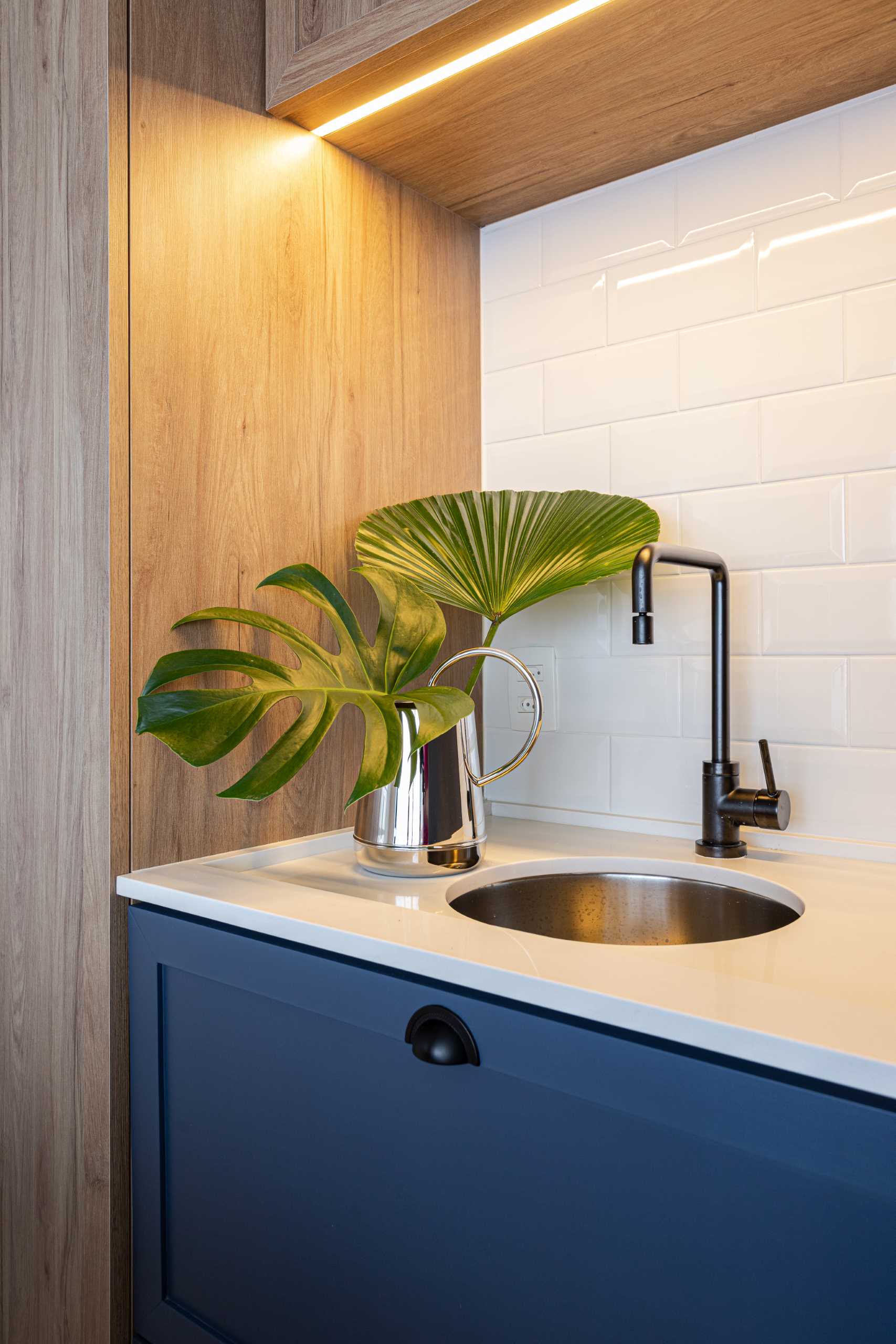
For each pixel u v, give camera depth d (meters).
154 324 0.97
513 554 1.12
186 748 0.79
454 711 0.90
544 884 1.06
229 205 1.05
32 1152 1.06
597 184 1.27
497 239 1.39
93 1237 0.97
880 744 1.04
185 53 1.00
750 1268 0.54
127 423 0.95
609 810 1.27
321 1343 0.77
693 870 1.03
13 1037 1.08
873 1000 0.63
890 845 1.03
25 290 1.06
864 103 1.05
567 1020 0.63
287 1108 0.80
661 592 1.22
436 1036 0.67
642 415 1.23
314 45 1.03
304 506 1.13
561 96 1.06
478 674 1.11
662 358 1.21
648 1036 0.59
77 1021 0.99
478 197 1.31
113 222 0.94
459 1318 0.68
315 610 1.15
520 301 1.36
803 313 1.09
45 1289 1.05
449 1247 0.69
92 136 0.95
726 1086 0.54
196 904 0.86
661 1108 0.57
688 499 1.19
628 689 1.25
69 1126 1.00
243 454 1.06
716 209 1.17
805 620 1.09
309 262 1.14
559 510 1.08
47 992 1.03
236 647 1.05
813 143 1.09
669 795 1.21
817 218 1.08
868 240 1.05
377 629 1.12
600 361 1.27
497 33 0.93
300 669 0.93
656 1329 0.58
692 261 1.18
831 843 1.06
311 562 1.14
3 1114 1.11
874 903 0.87
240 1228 0.85
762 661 1.12
